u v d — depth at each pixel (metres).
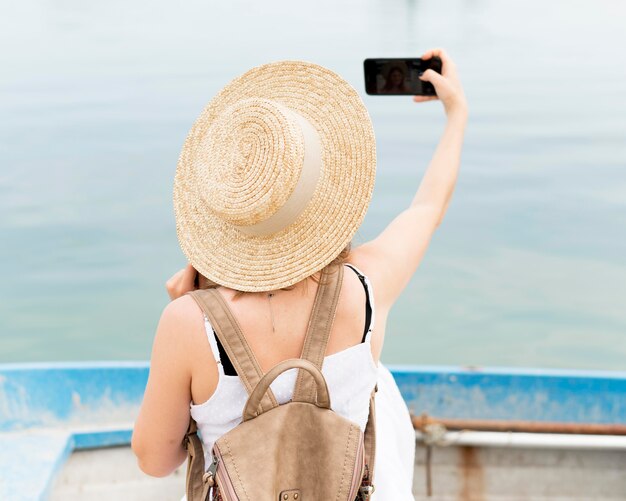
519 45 17.80
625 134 11.42
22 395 3.60
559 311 7.72
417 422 3.46
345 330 1.72
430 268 8.42
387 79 2.29
